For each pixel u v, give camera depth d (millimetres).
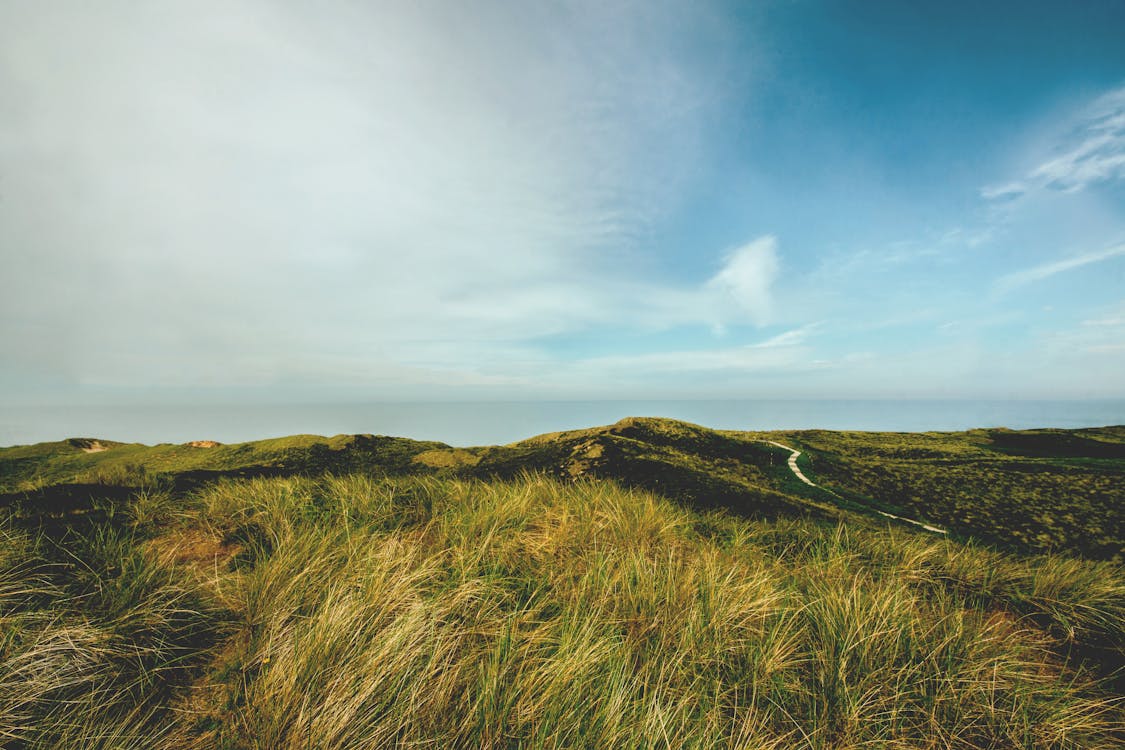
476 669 2812
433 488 6695
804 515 9789
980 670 3352
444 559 4309
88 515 4926
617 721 2385
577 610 3361
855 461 20078
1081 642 4387
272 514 5320
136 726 2260
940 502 14500
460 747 2277
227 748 2203
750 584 4141
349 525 5016
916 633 3689
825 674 3121
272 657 2771
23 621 2768
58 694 2430
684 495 10523
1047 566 5832
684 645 3242
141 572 3521
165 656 2857
